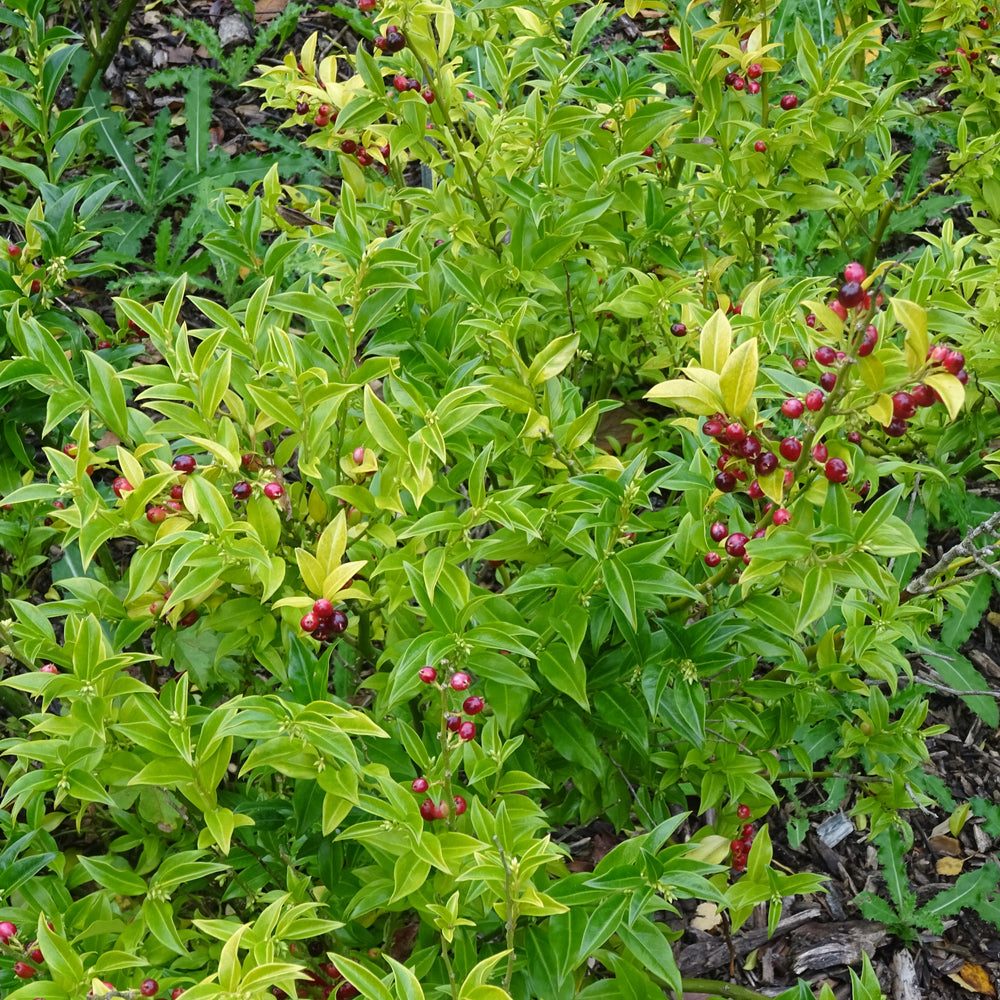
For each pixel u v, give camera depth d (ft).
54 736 1.90
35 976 1.57
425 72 2.11
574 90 2.22
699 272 2.44
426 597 1.54
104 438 2.99
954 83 3.05
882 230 2.89
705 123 2.30
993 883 2.46
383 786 1.49
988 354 2.26
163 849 1.84
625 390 2.82
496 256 2.23
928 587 1.80
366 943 1.78
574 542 1.65
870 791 2.17
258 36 4.27
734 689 2.00
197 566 1.54
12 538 2.30
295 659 1.55
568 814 2.02
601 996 1.66
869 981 1.50
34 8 2.48
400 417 1.90
